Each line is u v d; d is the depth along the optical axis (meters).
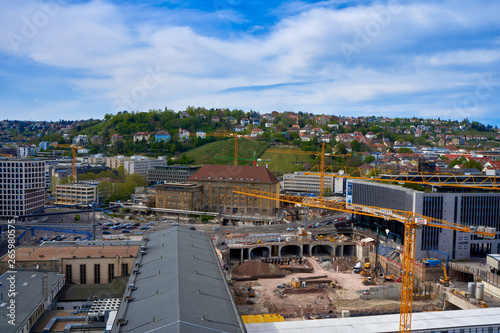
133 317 97.62
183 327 88.44
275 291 187.75
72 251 172.12
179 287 110.25
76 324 113.19
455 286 182.50
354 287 194.25
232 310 105.19
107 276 164.75
